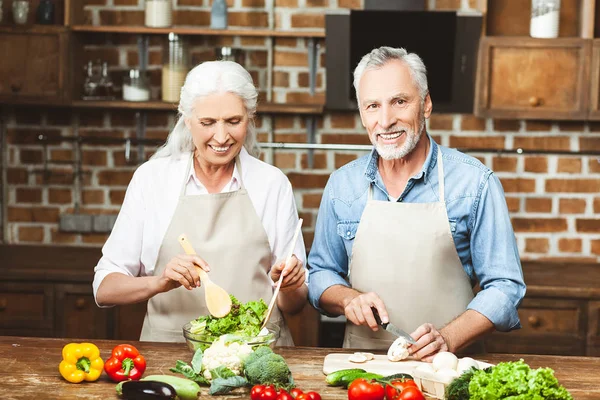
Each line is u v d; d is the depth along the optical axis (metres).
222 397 1.86
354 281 2.38
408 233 2.30
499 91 3.64
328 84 3.70
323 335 3.88
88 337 3.56
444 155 2.35
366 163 2.39
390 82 2.19
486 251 2.27
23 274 3.52
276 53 3.92
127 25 3.92
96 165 4.03
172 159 2.43
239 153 2.44
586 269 3.77
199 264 2.14
